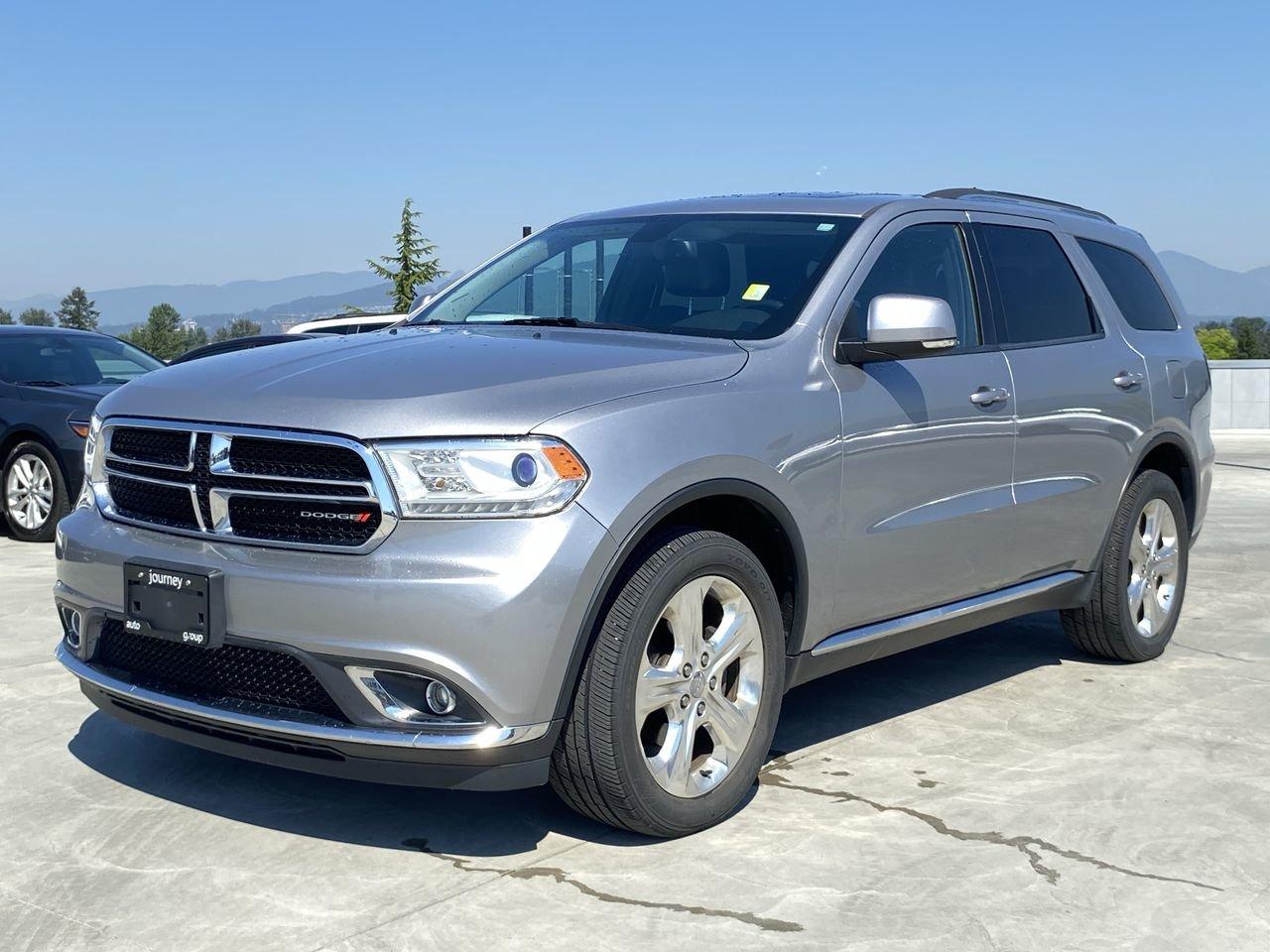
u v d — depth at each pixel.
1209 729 4.71
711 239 4.58
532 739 3.27
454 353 3.75
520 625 3.18
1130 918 3.14
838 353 4.13
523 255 5.04
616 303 4.49
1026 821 3.76
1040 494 4.92
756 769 3.80
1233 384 20.72
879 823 3.73
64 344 9.62
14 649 5.59
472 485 3.22
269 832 3.59
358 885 3.26
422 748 3.20
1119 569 5.44
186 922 3.04
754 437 3.72
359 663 3.20
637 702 3.42
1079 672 5.50
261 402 3.44
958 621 4.72
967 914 3.14
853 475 4.07
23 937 2.96
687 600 3.54
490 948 2.93
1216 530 9.82
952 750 4.42
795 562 3.90
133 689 3.56
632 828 3.52
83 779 3.99
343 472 3.27
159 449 3.58
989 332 4.83
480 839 3.56
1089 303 5.46
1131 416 5.42
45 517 8.84
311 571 3.24
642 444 3.42
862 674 5.41
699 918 3.09
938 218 4.82
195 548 3.43
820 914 3.13
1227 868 3.46
